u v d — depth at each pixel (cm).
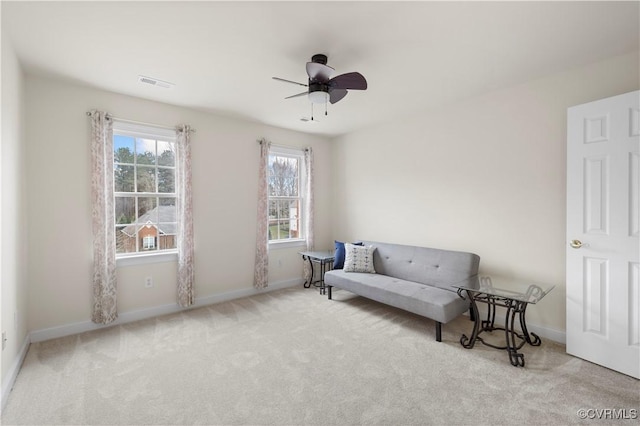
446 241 371
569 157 254
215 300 399
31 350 263
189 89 315
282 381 217
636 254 218
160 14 192
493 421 176
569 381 215
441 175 374
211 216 396
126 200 343
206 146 391
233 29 210
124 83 299
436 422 176
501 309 320
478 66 266
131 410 186
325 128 472
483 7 186
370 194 470
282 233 490
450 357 251
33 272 280
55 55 244
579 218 248
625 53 244
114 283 317
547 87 286
